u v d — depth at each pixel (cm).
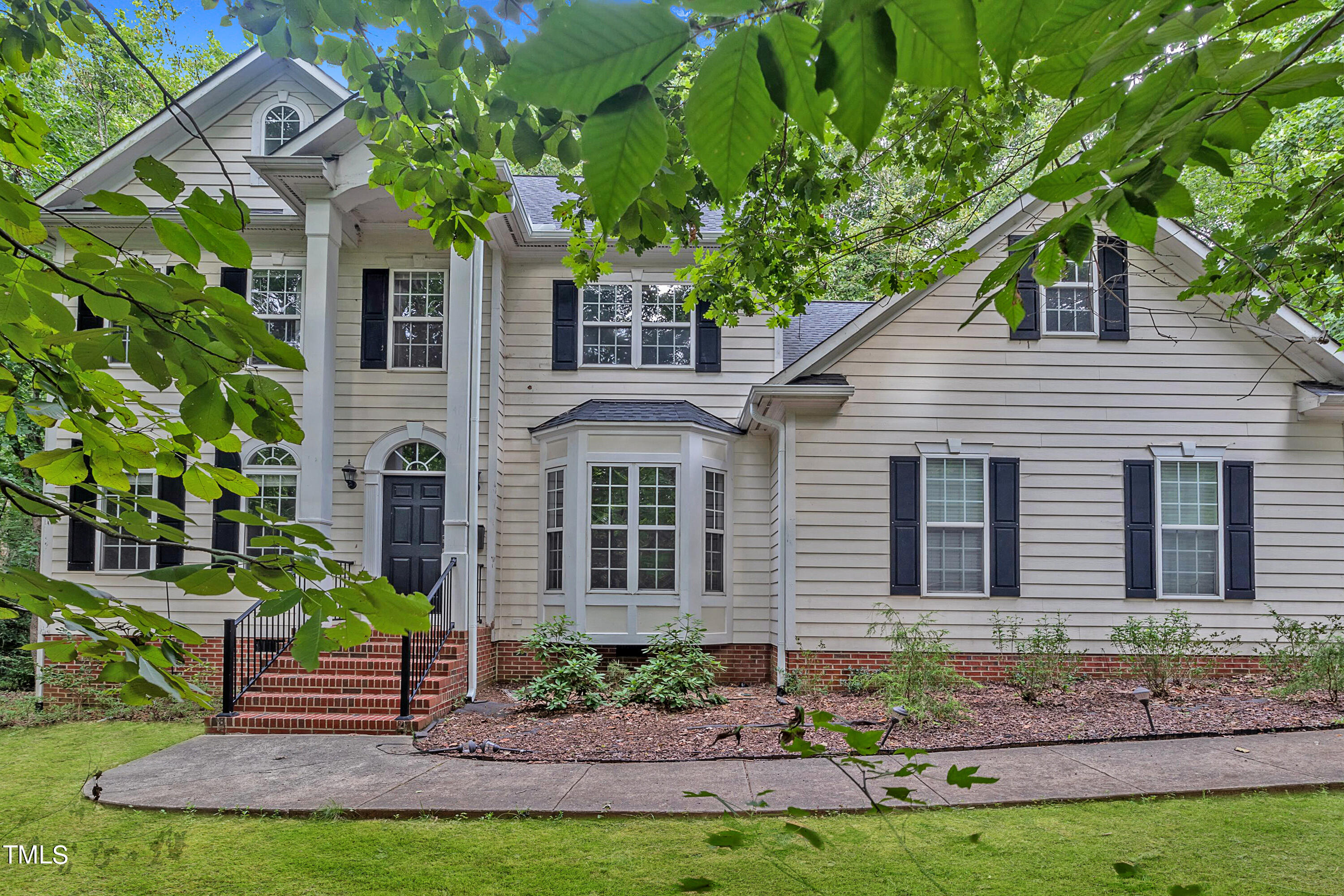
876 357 1145
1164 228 1136
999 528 1125
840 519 1126
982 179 664
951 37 88
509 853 519
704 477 1218
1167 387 1144
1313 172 841
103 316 181
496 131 339
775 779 672
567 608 1177
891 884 455
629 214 266
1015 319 204
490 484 1192
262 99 1270
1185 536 1138
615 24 85
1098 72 130
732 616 1239
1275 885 449
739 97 95
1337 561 1120
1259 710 889
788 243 607
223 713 924
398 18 294
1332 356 1104
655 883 466
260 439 201
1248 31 138
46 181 1416
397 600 184
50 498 199
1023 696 991
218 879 482
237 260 159
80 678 1052
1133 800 610
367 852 524
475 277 1159
